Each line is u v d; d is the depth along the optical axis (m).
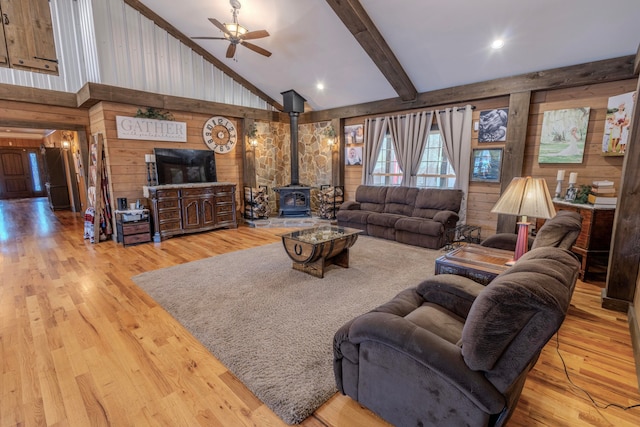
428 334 1.31
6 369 1.96
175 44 5.61
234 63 6.09
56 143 8.77
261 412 1.64
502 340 1.06
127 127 5.04
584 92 3.99
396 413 1.42
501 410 1.15
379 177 6.38
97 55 4.79
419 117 5.45
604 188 3.31
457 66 4.52
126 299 2.92
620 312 2.71
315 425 1.56
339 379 1.65
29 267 3.80
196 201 5.50
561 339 2.32
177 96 5.56
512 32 3.71
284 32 4.73
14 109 4.96
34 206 9.13
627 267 2.66
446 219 4.62
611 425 1.56
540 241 2.09
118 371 1.94
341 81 5.66
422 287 2.00
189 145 5.89
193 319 2.55
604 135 3.82
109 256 4.26
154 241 5.05
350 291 3.10
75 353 2.12
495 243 3.13
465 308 1.81
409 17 3.79
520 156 4.42
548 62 4.00
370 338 1.41
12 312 2.68
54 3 4.95
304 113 7.25
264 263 3.95
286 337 2.29
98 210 4.93
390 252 4.47
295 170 6.82
